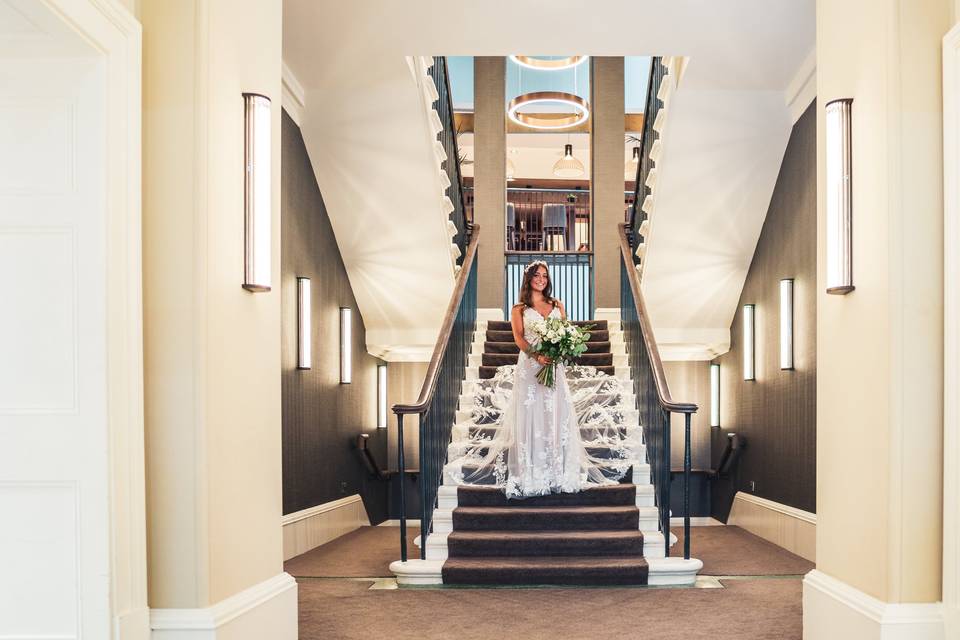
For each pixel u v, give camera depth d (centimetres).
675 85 591
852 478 317
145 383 279
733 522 774
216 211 291
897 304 290
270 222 329
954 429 280
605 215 918
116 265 266
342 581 498
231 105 306
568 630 386
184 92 284
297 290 599
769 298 675
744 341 733
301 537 603
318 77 567
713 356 842
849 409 320
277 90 351
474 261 807
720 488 826
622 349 772
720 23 502
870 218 306
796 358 606
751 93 593
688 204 675
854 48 322
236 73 311
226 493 294
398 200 669
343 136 617
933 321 290
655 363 566
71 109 265
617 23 499
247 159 316
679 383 863
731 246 713
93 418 261
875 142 304
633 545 512
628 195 1434
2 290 264
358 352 790
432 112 620
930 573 287
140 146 278
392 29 507
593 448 610
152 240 282
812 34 513
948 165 285
